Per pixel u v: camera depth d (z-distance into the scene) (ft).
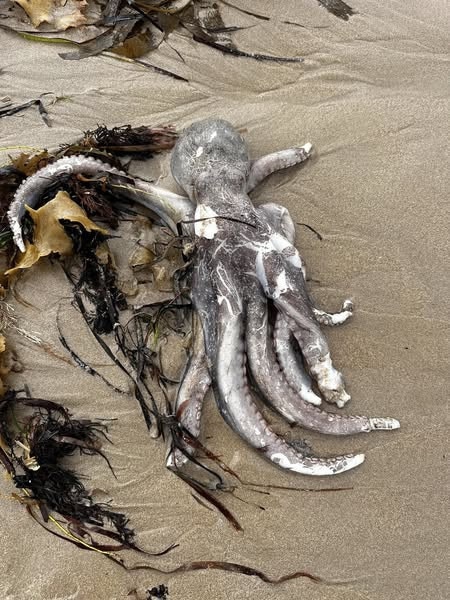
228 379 4.03
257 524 4.14
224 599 4.05
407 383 4.37
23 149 4.88
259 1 5.21
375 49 5.09
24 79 5.07
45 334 4.45
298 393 4.16
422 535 4.13
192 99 5.02
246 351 4.12
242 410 4.06
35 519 4.14
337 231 4.68
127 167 4.80
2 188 4.61
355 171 4.81
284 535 4.12
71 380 4.37
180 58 5.10
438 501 4.18
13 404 4.30
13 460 4.22
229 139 4.46
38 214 4.40
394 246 4.65
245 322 4.12
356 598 4.05
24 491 4.16
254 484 4.18
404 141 4.88
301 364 4.21
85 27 5.17
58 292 4.53
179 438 4.12
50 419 4.23
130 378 4.35
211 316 4.17
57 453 4.19
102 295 4.45
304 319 4.10
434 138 4.89
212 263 4.17
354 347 4.44
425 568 4.09
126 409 4.31
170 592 4.06
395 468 4.22
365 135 4.89
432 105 4.96
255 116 4.96
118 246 4.61
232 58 5.09
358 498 4.17
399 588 4.07
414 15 5.16
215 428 4.25
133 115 4.98
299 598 4.05
